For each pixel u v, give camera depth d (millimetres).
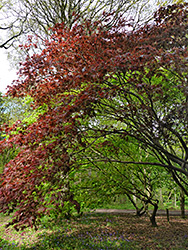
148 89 3230
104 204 6352
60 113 3160
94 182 5910
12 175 3160
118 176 6016
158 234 6551
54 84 3725
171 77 4230
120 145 5996
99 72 2986
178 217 10164
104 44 3564
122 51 3387
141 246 5391
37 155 3133
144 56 2896
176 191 9953
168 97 3748
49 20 9930
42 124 3277
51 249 5180
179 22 3627
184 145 3824
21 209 3246
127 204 14359
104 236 6246
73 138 3443
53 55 3656
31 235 6586
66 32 3846
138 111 3639
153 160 7027
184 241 5773
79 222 8016
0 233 6906
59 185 3643
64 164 3340
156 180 7848
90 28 3887
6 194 3012
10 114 13461
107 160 4531
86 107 3113
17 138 3354
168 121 3418
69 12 9219
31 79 3592
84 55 3512
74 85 3350
